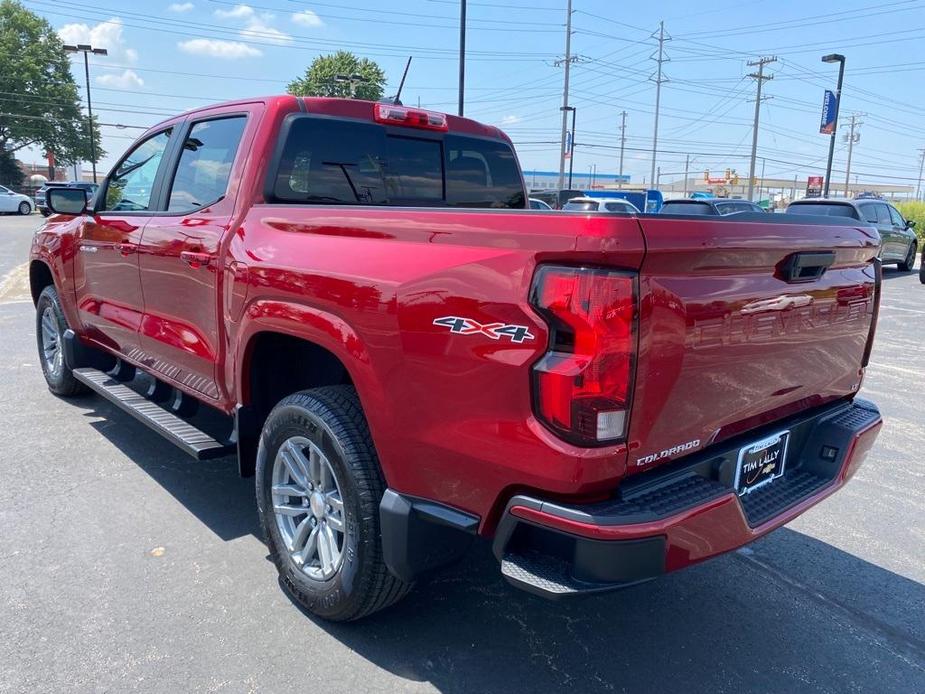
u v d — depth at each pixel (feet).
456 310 7.55
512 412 7.18
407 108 13.34
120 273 14.78
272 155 11.50
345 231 9.20
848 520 14.23
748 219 8.00
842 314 9.96
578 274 6.72
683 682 9.17
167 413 13.64
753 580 11.84
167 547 12.04
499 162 15.28
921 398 23.20
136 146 15.46
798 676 9.39
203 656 9.25
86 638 9.52
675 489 7.66
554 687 8.97
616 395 6.84
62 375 19.10
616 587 7.05
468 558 12.28
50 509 13.30
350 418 9.21
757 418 9.02
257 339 10.77
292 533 10.41
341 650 9.50
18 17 204.54
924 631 10.54
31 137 206.49
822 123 104.58
